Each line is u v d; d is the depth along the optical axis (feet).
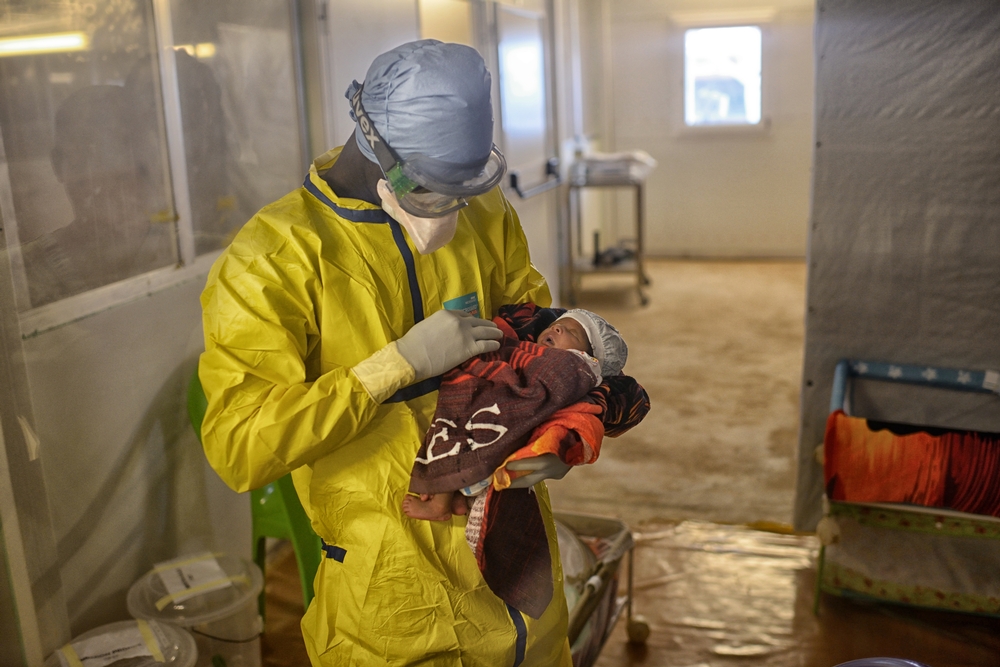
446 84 3.60
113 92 6.38
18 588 5.26
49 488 5.80
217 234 7.77
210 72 7.55
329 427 3.73
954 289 8.14
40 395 5.68
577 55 20.03
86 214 6.10
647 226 23.62
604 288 20.71
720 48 21.95
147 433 6.81
